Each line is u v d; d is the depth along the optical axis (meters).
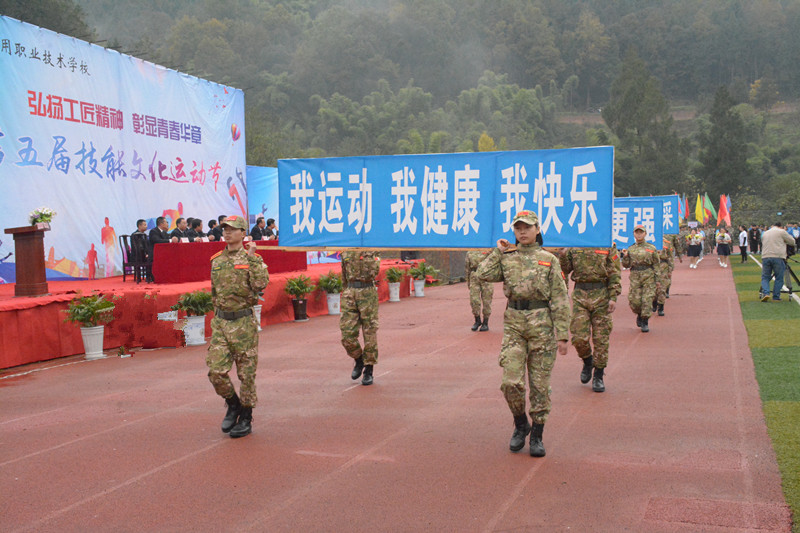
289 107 104.94
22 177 13.63
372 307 7.71
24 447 5.75
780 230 14.61
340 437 5.78
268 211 23.23
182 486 4.74
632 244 11.44
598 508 4.16
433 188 6.90
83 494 4.65
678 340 10.29
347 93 111.44
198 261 12.53
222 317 5.89
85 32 30.16
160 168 17.50
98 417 6.69
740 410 6.20
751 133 108.38
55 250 14.38
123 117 16.27
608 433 5.67
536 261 5.20
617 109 91.44
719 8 172.12
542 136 114.94
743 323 11.72
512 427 5.93
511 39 150.38
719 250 27.19
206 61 102.44
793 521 3.87
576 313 7.25
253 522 4.12
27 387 8.20
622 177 83.81
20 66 13.59
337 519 4.12
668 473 4.69
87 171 15.20
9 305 9.27
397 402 6.95
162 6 124.31
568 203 6.28
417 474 4.83
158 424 6.37
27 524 4.19
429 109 106.56
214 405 7.05
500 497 4.38
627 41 165.25
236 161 20.67
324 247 7.40
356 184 7.27
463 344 10.61
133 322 10.81
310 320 14.14
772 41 158.38
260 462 5.19
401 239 7.05
